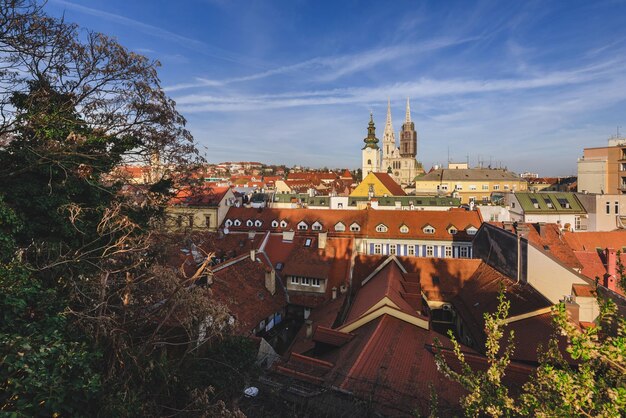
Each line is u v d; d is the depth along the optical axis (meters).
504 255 29.33
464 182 123.81
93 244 16.58
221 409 11.42
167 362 12.38
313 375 16.59
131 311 13.34
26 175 16.20
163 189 24.61
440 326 30.38
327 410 13.61
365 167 137.38
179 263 27.19
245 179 147.25
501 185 123.56
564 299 20.30
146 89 21.92
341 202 81.88
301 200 84.44
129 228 17.00
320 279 33.94
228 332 15.38
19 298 10.54
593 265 32.41
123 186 22.67
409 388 15.00
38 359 8.45
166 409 12.20
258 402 14.52
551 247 36.00
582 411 6.80
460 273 32.62
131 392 10.38
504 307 9.16
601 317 8.14
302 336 27.06
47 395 7.98
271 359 20.73
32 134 17.11
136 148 23.52
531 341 19.48
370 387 14.52
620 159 73.12
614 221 61.16
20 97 18.52
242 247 41.50
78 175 17.19
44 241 14.27
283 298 33.84
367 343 17.92
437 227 53.25
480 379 8.95
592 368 7.71
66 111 18.98
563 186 115.88
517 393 14.87
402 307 22.98
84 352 9.59
